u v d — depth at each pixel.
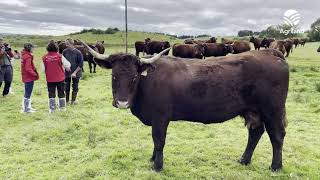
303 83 11.22
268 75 4.21
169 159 4.83
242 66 4.23
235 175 4.29
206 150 5.23
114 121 6.79
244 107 4.33
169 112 4.23
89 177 4.34
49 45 7.44
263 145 5.46
